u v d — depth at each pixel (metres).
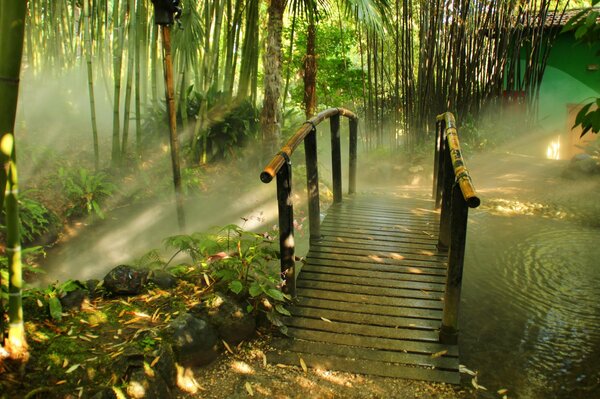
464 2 9.84
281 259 3.40
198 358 2.67
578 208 6.38
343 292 3.62
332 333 3.11
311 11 7.56
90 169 6.86
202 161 7.59
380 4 7.73
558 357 3.02
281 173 3.29
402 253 4.35
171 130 4.70
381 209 5.85
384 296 3.57
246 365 2.78
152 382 2.30
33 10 8.59
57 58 8.91
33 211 5.13
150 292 3.04
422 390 2.63
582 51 11.63
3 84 1.99
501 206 6.59
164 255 4.92
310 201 4.46
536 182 7.73
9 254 2.12
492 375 2.82
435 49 9.97
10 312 2.15
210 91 8.32
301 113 10.91
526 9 10.86
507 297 3.85
